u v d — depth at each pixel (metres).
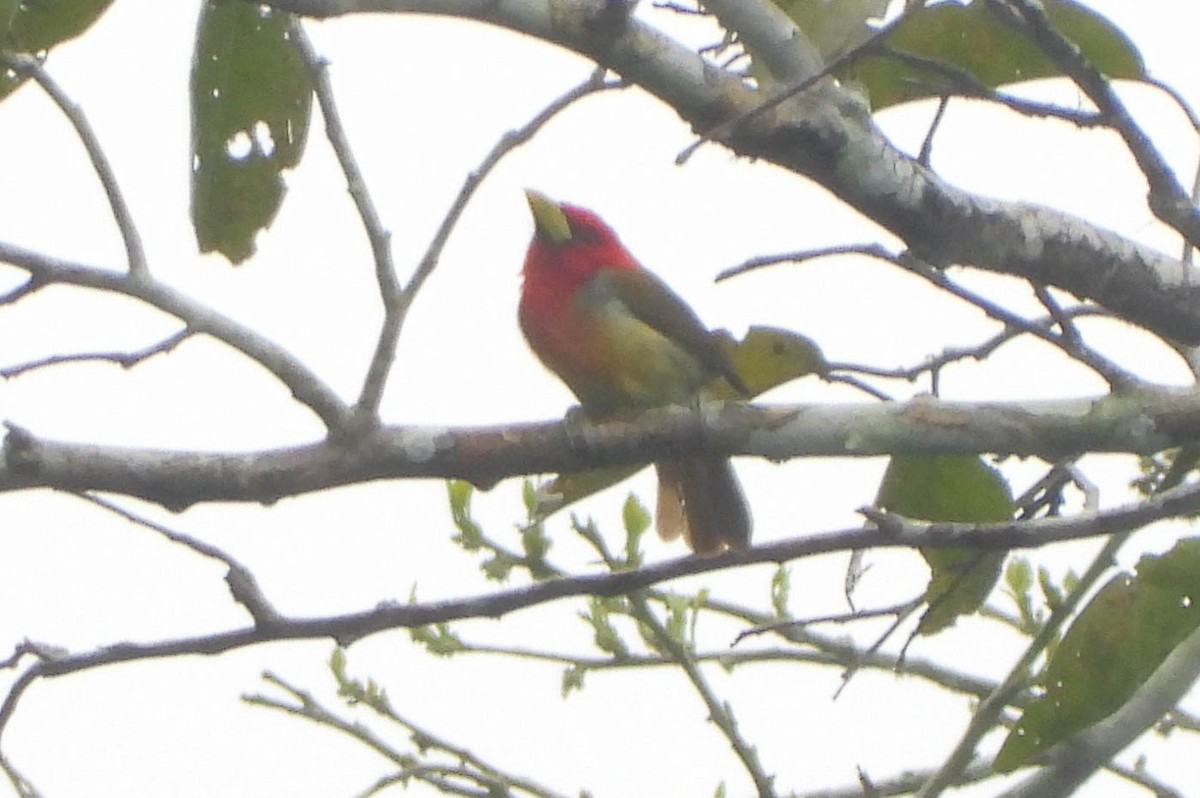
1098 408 7.61
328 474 7.18
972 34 8.02
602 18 7.11
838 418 7.78
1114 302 8.23
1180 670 8.96
